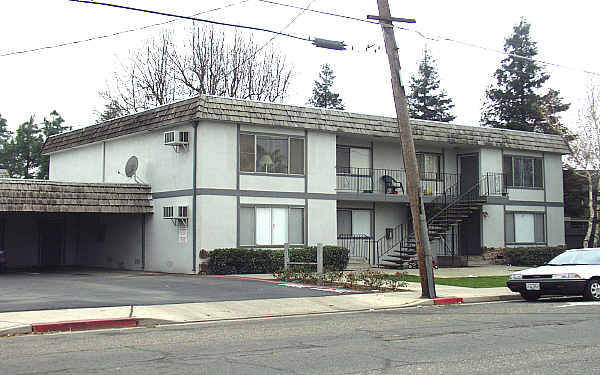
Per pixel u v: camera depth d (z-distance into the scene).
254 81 42.31
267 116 25.31
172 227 25.56
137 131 27.14
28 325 12.00
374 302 16.62
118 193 26.08
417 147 31.38
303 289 18.75
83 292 17.70
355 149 29.69
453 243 31.00
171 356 9.27
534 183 33.59
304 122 26.27
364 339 10.78
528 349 9.74
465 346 10.04
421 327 12.23
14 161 52.12
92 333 11.84
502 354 9.34
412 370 8.27
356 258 28.66
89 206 25.20
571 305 15.80
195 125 24.38
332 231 27.12
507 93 49.44
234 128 24.91
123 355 9.37
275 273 22.38
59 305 14.76
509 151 32.75
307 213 26.44
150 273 25.52
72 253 32.75
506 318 13.50
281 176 25.88
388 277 22.02
